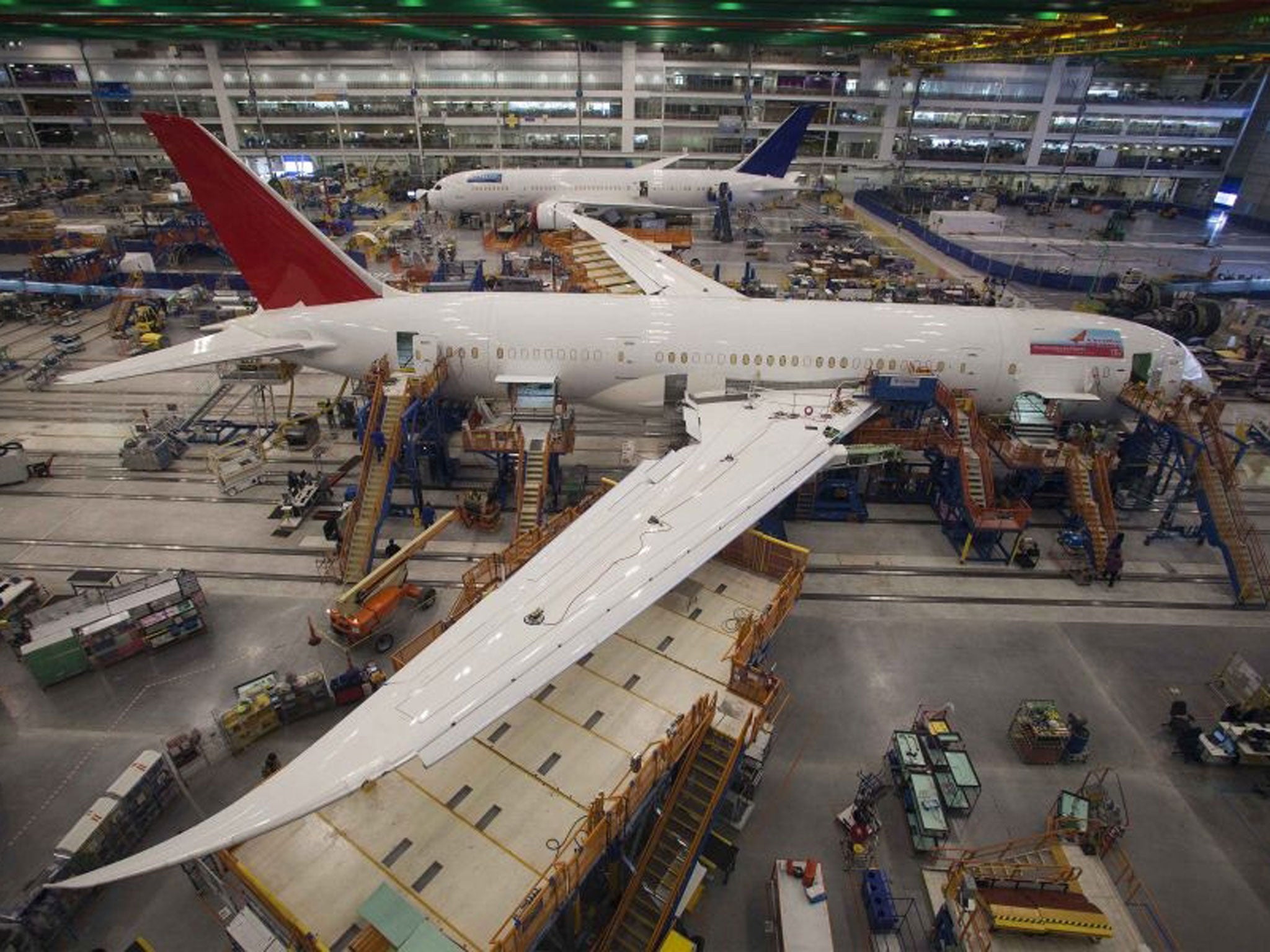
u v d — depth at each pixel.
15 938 14.86
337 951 12.47
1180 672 24.42
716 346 32.16
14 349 48.69
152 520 30.89
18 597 24.70
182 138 28.59
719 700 17.62
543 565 19.19
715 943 16.06
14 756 19.98
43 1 48.03
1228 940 16.55
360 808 14.73
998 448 31.69
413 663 15.48
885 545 30.84
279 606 26.09
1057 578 29.08
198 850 11.00
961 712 22.44
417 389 29.70
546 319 32.50
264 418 38.84
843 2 49.56
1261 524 33.09
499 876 13.49
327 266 32.59
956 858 17.92
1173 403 30.72
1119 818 19.16
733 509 22.83
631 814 14.54
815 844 18.28
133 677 22.81
